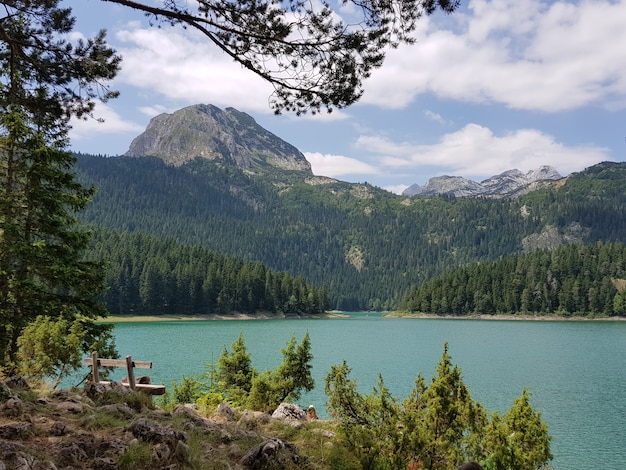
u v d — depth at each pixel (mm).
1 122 16672
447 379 10109
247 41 9297
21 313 17953
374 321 188750
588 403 38562
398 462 9359
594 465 24359
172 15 8914
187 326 125812
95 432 8734
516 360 66438
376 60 9250
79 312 19547
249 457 8859
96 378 14453
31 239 19203
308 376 23719
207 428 10711
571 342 95750
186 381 26266
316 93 9719
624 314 186375
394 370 54875
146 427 8859
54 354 15633
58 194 18609
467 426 9922
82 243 19125
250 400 22531
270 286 188750
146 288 148750
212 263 176000
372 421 10289
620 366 60438
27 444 7441
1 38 9938
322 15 8930
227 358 26219
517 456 9328
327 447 10539
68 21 10352
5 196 17891
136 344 76938
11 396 9578
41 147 17516
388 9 8758
